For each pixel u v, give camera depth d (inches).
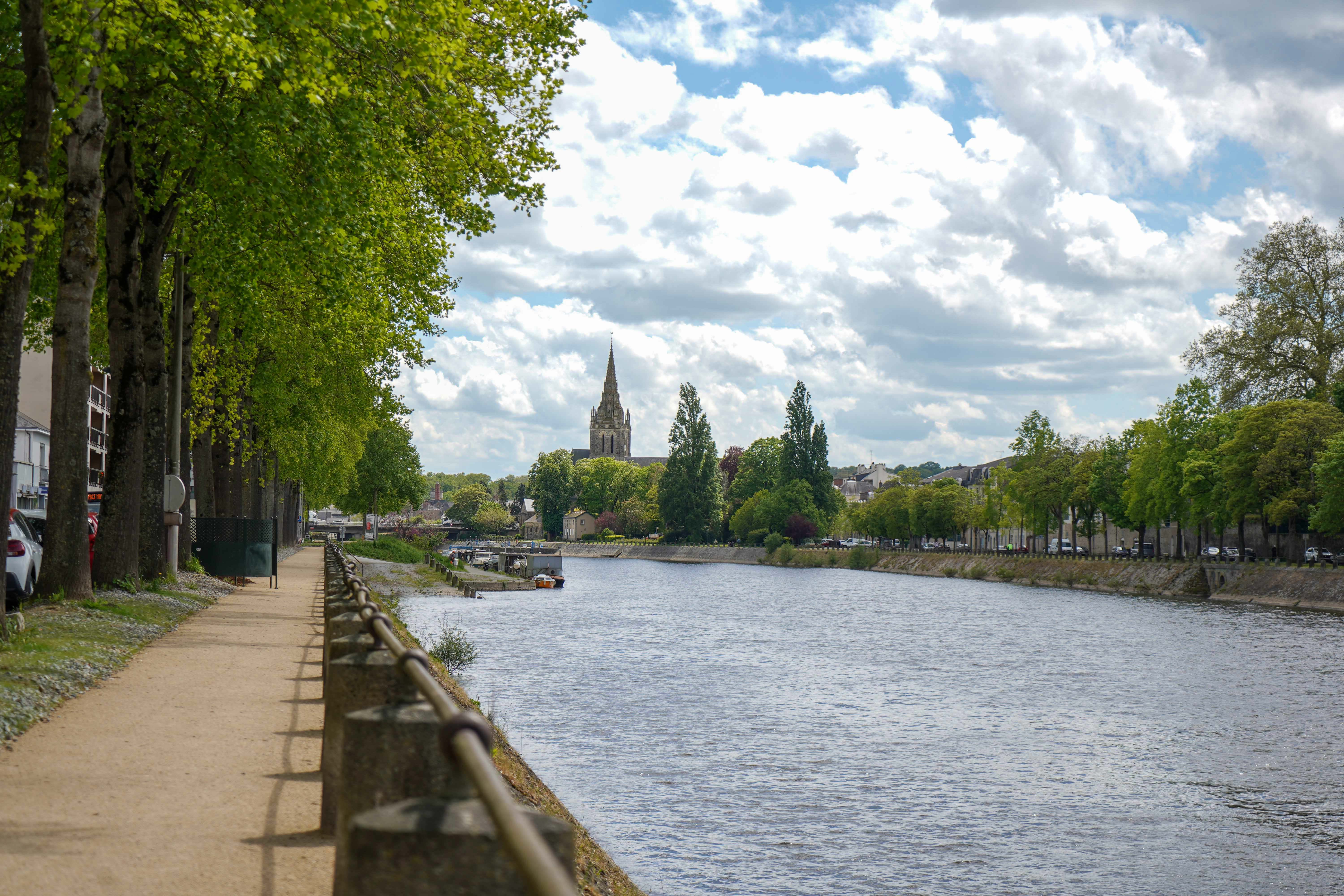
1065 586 4352.9
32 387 2743.6
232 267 1015.6
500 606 3053.6
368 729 181.2
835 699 1536.7
